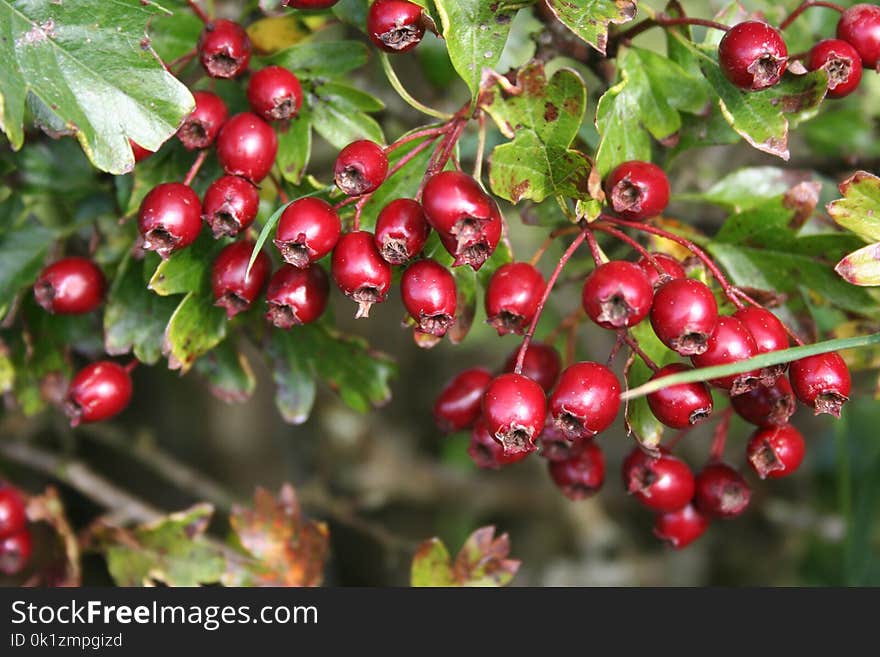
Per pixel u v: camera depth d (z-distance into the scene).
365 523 0.56
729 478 0.45
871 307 0.44
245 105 0.44
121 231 0.46
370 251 0.41
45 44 0.41
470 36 0.41
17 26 0.41
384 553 0.65
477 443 0.44
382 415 0.67
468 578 0.47
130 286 0.45
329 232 0.41
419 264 0.41
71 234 0.47
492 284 0.42
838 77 0.43
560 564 0.66
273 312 0.42
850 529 0.53
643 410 0.42
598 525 0.68
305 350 0.46
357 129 0.43
